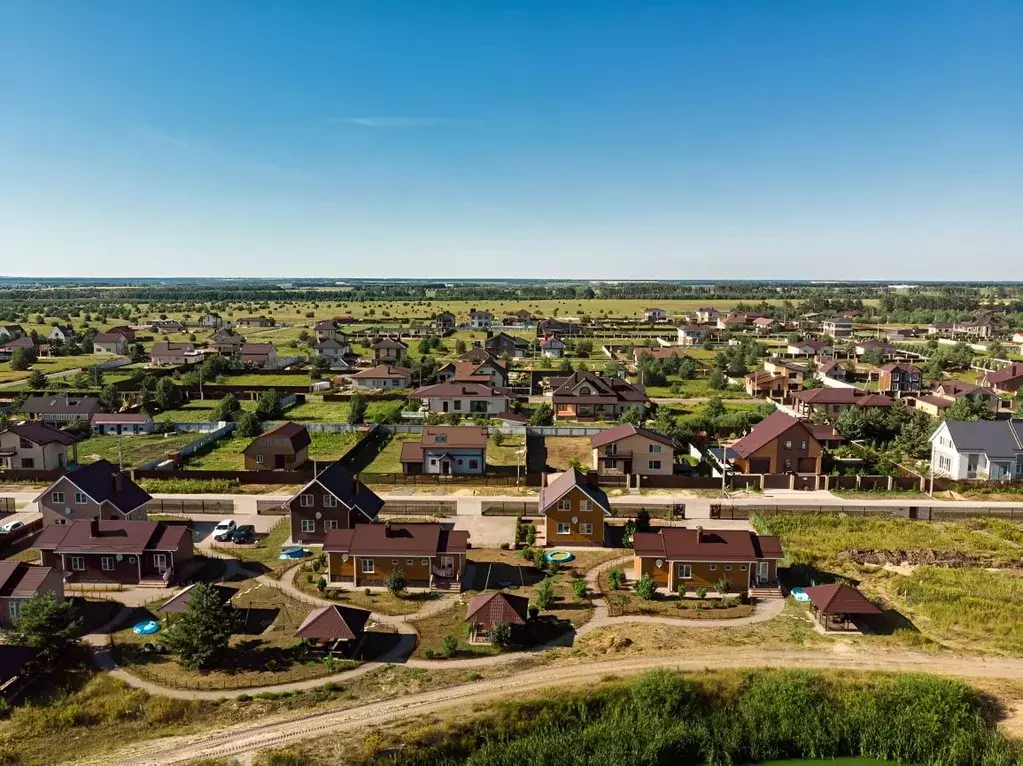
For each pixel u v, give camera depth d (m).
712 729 35.81
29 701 36.34
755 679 38.22
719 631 43.59
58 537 51.31
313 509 56.91
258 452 76.81
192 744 33.03
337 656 40.56
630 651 41.03
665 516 63.75
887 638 42.78
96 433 93.81
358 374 125.81
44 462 75.25
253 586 49.78
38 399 100.31
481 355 144.62
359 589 49.41
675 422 91.81
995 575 51.66
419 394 103.62
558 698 36.50
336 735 33.72
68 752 32.56
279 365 150.75
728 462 79.56
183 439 90.75
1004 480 71.75
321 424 95.19
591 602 47.47
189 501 64.81
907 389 121.19
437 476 72.94
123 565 50.53
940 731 34.88
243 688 37.56
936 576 51.28
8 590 43.47
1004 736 34.34
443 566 49.97
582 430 94.12
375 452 85.69
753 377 121.06
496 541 58.22
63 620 39.69
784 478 71.12
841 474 75.62
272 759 31.91
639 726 35.19
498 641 41.41
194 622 39.56
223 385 124.94
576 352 168.62
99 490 58.09
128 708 35.75
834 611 43.19
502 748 33.69
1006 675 38.78
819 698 36.97
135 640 42.62
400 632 43.38
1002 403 110.50
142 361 155.12
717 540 49.78
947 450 74.44
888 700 36.50
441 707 35.84
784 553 50.22
